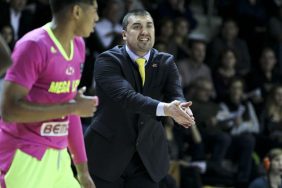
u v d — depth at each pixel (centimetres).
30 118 547
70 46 588
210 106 1470
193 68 1609
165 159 747
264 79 1703
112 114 724
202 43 1619
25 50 555
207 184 1418
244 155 1445
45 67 567
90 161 734
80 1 563
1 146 590
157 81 734
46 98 578
